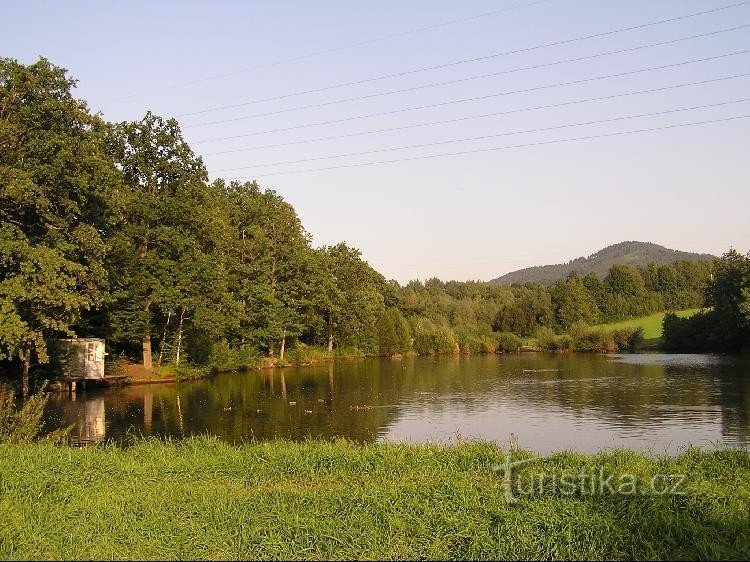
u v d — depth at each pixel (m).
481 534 10.25
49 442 19.66
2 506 11.79
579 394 40.03
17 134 33.06
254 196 80.50
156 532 10.53
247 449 17.69
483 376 55.28
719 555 9.20
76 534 10.44
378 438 25.61
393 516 11.12
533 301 115.88
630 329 93.75
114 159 50.25
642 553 9.44
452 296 162.50
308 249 82.19
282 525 10.77
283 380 52.88
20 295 30.19
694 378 48.03
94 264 34.94
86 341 43.62
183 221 51.72
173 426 28.77
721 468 14.80
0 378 39.53
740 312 71.06
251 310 67.88
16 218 33.88
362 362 79.19
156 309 54.47
